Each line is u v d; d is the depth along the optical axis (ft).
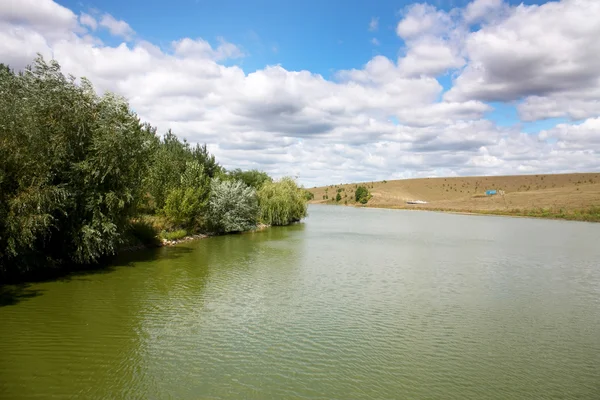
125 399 36.11
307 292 75.66
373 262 110.32
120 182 85.71
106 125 82.74
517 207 411.75
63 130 75.72
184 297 69.15
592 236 187.62
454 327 58.29
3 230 64.75
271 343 50.62
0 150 65.31
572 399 38.63
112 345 47.93
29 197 66.74
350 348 49.80
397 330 56.59
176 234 139.44
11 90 73.61
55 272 82.69
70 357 44.21
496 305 69.82
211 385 39.42
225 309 63.52
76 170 77.82
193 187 151.02
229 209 174.60
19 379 38.88
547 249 142.31
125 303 64.23
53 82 77.66
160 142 207.31
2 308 59.36
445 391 39.73
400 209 519.19
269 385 39.86
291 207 230.07
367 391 39.34
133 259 102.12
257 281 83.10
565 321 61.67
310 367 44.16
